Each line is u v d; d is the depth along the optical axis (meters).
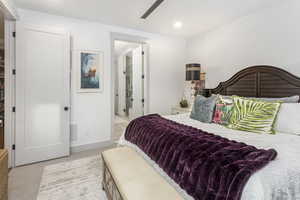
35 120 2.59
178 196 1.11
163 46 3.87
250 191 0.88
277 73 2.28
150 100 3.82
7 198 1.65
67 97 2.81
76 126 3.04
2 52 2.85
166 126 1.88
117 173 1.41
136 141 1.98
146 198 1.08
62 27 2.84
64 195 1.80
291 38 2.20
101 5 2.48
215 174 1.02
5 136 2.42
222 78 3.17
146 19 2.96
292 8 2.18
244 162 1.01
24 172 2.29
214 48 3.34
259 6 2.43
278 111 1.84
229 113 2.15
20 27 2.44
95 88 3.17
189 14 2.73
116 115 6.89
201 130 1.79
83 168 2.41
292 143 1.43
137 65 4.19
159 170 1.51
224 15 2.75
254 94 2.55
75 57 2.97
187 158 1.24
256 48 2.60
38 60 2.58
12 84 2.44
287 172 0.98
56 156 2.75
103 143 3.30
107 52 3.26
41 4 2.44
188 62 4.06
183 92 4.19
